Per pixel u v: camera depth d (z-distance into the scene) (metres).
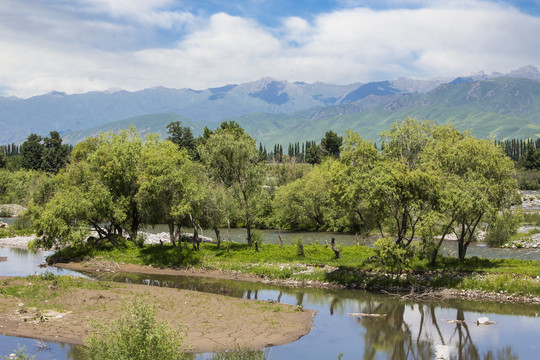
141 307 16.62
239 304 32.19
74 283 36.12
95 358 16.09
